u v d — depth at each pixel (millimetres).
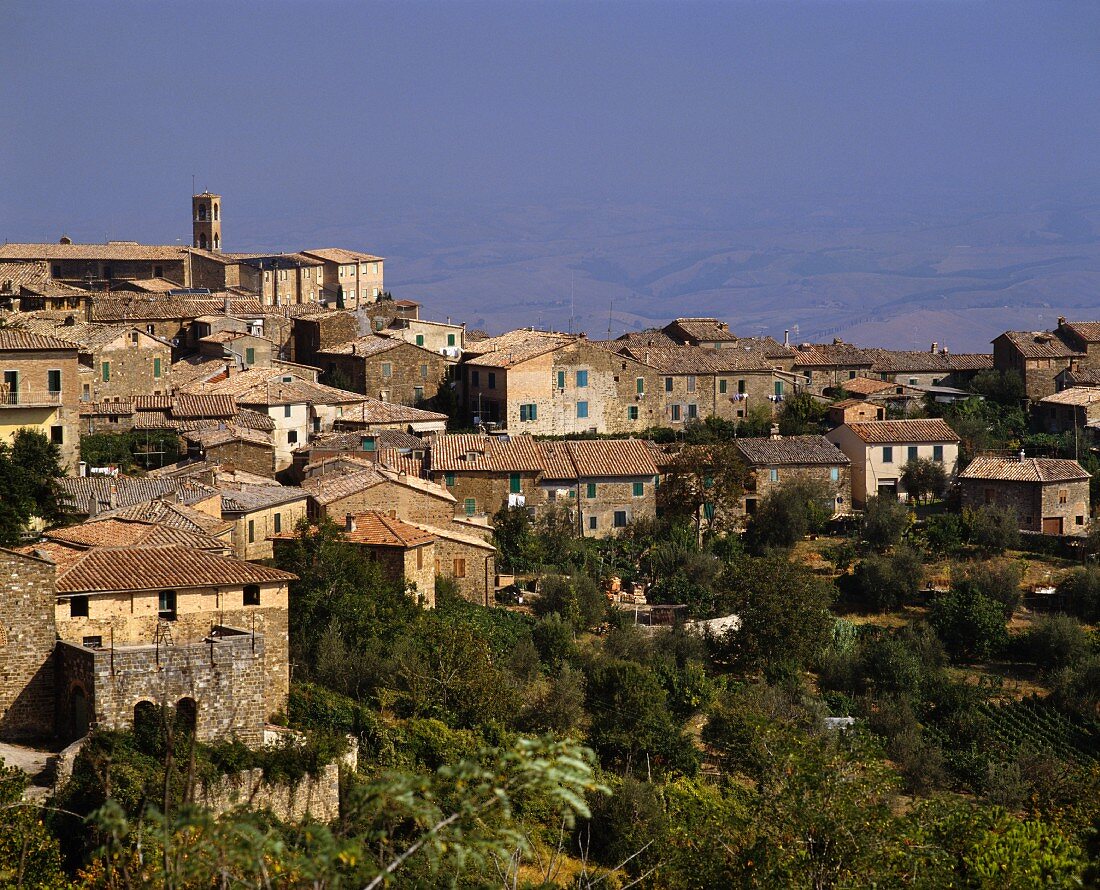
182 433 136500
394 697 84500
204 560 77625
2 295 171500
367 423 148750
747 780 88812
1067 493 145625
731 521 142250
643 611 118938
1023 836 52531
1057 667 117938
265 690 71062
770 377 171375
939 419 161625
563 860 67938
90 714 67312
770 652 112750
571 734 88875
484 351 171875
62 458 110250
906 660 111750
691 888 49375
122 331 149125
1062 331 192125
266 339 169000
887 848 47781
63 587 72750
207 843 31297
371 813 31625
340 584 93312
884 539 139250
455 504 120250
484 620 107375
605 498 137875
